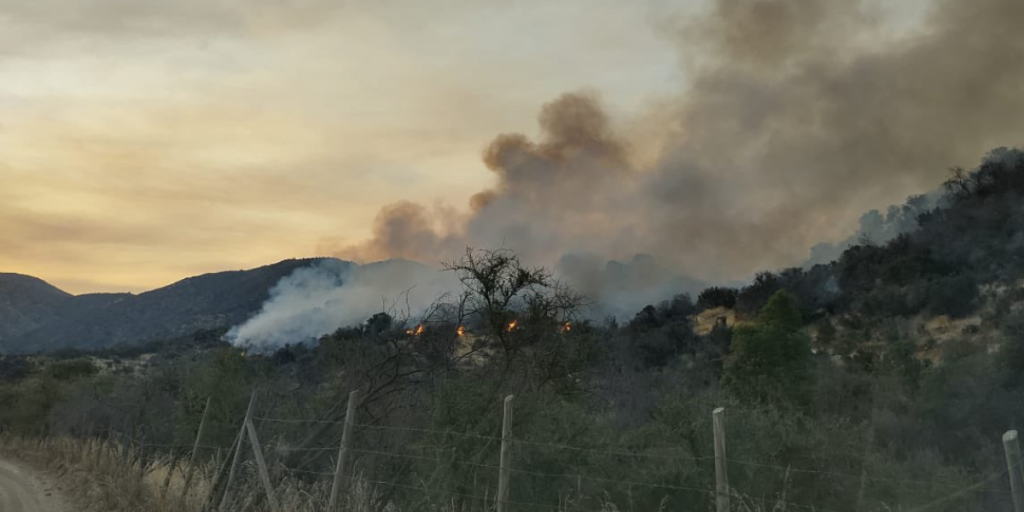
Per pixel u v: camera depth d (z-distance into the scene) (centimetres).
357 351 1541
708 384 3188
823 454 1129
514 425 1210
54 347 18638
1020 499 519
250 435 1184
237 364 1928
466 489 1118
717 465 703
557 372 1597
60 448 2897
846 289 6284
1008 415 2312
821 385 2895
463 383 1316
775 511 981
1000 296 4703
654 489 1091
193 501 1234
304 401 1684
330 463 1314
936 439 2242
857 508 1092
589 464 1136
